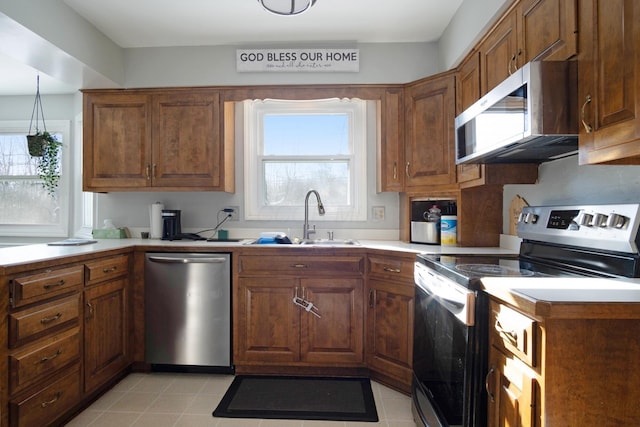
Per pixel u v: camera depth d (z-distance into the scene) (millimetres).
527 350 967
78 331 1845
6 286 1441
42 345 1605
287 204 2992
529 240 1739
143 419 1851
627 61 978
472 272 1329
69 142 3424
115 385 2211
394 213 2881
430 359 1603
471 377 1201
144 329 2355
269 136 3002
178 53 2658
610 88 1043
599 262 1304
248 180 2922
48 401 1639
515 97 1321
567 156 1652
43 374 1610
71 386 1797
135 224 2990
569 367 913
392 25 2400
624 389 912
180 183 2654
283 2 1780
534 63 1217
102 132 2688
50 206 3475
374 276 2244
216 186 2639
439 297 1461
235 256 2312
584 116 1157
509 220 2184
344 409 1950
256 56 2609
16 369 1464
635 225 1170
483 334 1201
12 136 3496
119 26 2385
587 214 1364
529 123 1226
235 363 2320
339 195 2988
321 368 2338
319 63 2607
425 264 1740
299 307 2293
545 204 1826
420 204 2721
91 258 1938
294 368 2344
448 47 2389
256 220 2932
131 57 2672
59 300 1720
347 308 2287
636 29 947
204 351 2312
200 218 2943
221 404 1989
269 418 1866
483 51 1925
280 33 2496
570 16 1217
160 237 2857
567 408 913
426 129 2414
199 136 2646
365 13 2258
